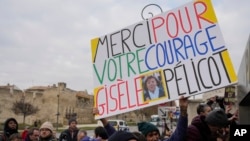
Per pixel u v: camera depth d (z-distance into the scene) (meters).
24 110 96.06
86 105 110.69
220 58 4.47
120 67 5.13
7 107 93.44
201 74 4.53
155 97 4.78
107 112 5.09
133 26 5.12
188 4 4.78
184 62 4.67
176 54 4.75
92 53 5.38
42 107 101.31
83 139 8.16
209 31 4.61
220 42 4.51
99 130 7.60
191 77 4.59
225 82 4.39
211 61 4.51
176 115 17.48
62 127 94.56
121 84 5.07
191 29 4.72
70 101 106.12
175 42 4.80
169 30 4.87
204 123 4.21
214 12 4.62
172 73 4.72
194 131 4.16
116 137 2.72
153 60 4.90
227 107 7.08
